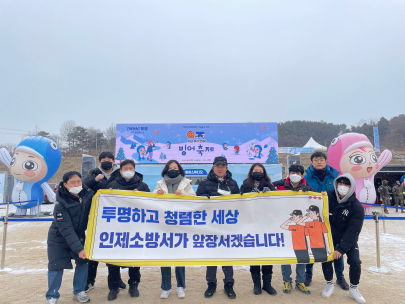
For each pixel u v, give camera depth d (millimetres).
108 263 4184
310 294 4520
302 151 39906
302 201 4578
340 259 4836
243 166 18312
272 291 4484
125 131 18797
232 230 4551
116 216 4434
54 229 4086
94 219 4375
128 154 18688
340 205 4301
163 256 4324
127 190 4547
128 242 4363
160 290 4773
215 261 4312
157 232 4469
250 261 4312
